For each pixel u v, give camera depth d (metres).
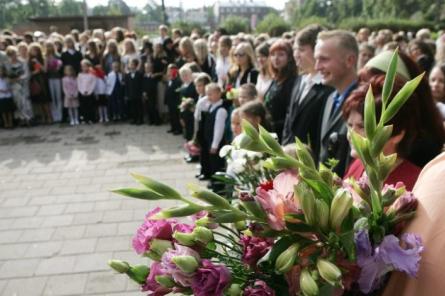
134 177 0.79
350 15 45.84
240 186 1.33
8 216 4.73
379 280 0.79
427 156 1.59
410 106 1.45
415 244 0.73
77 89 9.46
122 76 9.48
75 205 4.97
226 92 5.27
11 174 6.27
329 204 0.79
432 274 0.72
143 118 9.28
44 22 19.02
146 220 0.89
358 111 1.51
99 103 9.62
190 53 8.04
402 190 0.84
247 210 0.78
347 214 0.76
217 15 80.56
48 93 9.60
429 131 1.59
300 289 0.75
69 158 6.97
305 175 0.82
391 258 0.72
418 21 27.77
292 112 3.31
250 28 33.03
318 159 2.95
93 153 7.19
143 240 0.86
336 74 2.56
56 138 8.33
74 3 53.53
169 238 0.86
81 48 10.83
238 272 0.83
